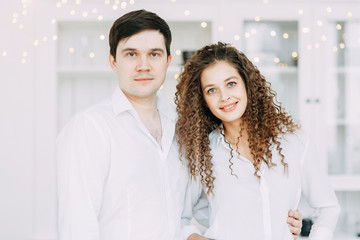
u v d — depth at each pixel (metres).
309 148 1.29
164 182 1.24
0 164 2.28
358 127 2.32
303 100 2.30
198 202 1.40
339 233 2.46
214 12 2.29
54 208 2.29
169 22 2.36
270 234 1.22
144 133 1.23
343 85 2.32
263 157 1.26
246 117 1.30
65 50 2.48
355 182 2.30
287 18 2.30
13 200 2.29
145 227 1.18
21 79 2.28
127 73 1.21
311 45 2.30
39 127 2.29
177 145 1.32
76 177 1.13
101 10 2.28
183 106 1.33
